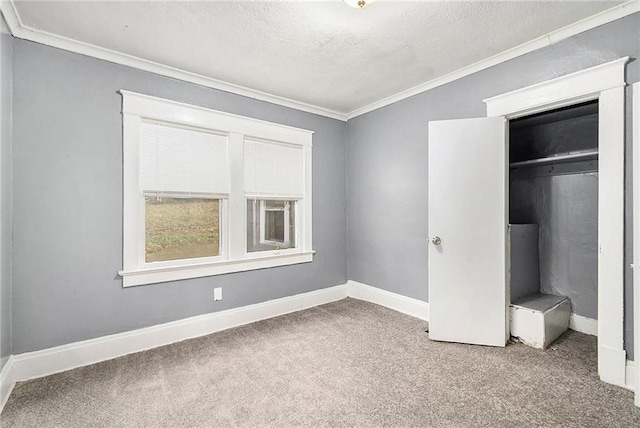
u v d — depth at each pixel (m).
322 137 3.74
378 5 1.83
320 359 2.27
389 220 3.46
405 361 2.23
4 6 1.79
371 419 1.60
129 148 2.42
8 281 1.95
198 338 2.68
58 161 2.16
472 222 2.54
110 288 2.35
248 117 3.09
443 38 2.21
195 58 2.46
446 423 1.56
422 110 3.09
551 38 2.18
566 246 2.95
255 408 1.70
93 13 1.88
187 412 1.67
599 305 1.97
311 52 2.38
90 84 2.27
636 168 1.77
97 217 2.30
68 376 2.05
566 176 2.97
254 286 3.13
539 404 1.71
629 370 1.85
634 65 1.86
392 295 3.43
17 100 2.02
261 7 1.83
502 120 2.47
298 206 3.60
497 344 2.47
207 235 2.92
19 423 1.60
